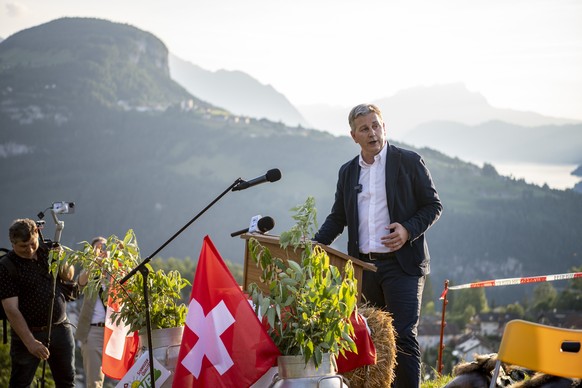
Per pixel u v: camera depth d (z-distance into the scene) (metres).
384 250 6.02
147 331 5.23
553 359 4.17
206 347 4.82
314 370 4.76
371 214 6.09
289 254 5.62
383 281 6.01
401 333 5.85
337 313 4.77
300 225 4.99
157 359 5.47
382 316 5.55
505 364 5.77
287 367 4.73
